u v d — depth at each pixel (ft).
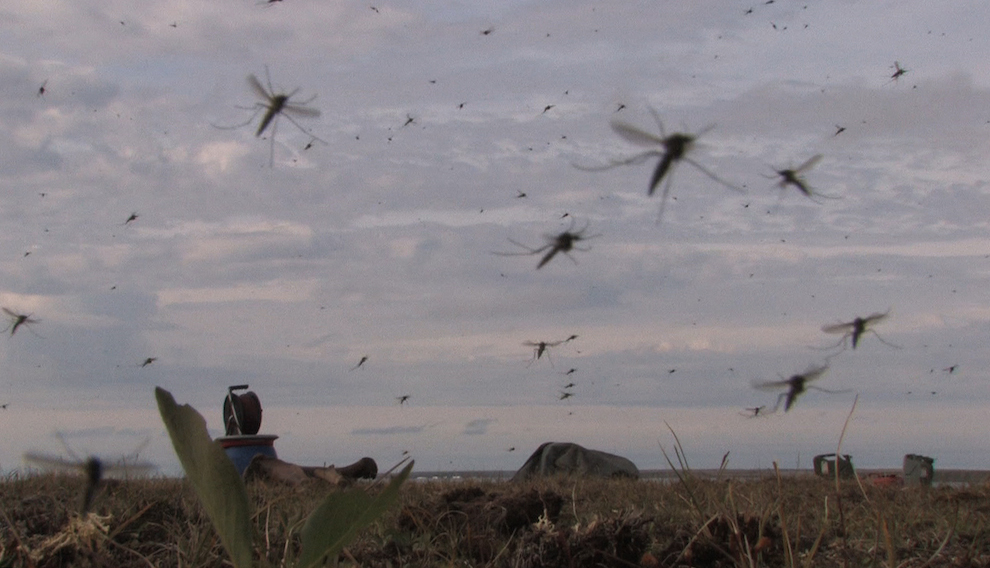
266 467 36.37
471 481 33.68
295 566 8.25
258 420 40.04
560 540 13.37
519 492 18.80
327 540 8.17
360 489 8.30
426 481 35.17
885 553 14.90
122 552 13.51
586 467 48.85
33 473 25.00
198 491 7.61
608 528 13.69
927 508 21.63
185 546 13.61
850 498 24.13
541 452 51.75
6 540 13.09
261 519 16.78
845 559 12.32
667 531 16.97
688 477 14.19
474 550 15.55
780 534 14.62
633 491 28.43
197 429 7.62
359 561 14.48
